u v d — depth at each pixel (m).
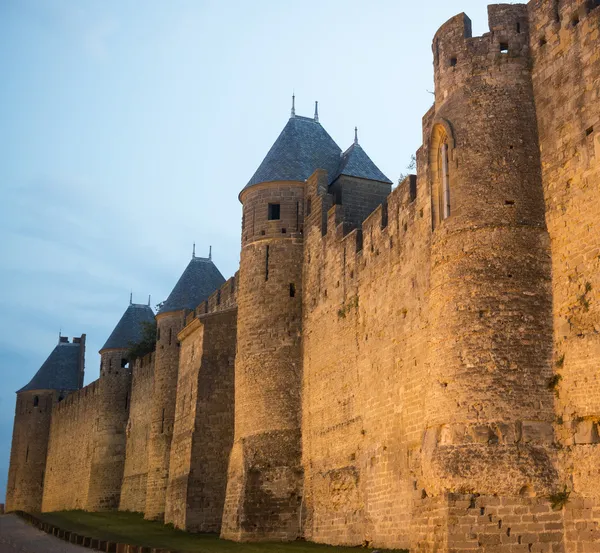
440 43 26.59
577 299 22.05
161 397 50.38
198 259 55.03
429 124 28.05
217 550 30.55
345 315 33.44
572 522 20.86
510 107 24.64
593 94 22.25
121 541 35.53
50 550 34.12
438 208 25.72
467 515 21.69
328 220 36.22
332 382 33.78
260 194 39.28
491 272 23.41
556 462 21.66
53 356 81.56
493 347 22.84
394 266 29.88
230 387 42.06
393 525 27.70
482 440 22.20
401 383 28.41
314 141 40.81
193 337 45.00
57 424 75.25
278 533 34.62
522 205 23.75
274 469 35.41
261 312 37.72
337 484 32.03
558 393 22.16
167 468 48.22
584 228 22.08
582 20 22.98
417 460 26.56
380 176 38.16
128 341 62.56
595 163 21.88
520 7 25.53
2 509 86.88
